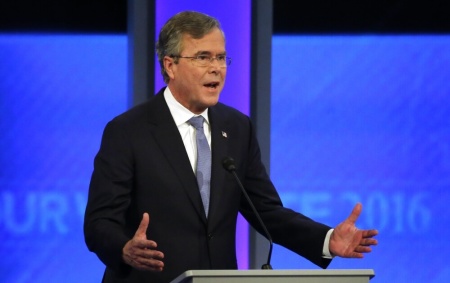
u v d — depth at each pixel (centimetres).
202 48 1095
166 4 1766
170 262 1068
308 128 1822
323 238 1070
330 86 1833
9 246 1750
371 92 1836
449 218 1817
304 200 1809
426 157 1830
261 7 1759
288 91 1827
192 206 1085
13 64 1786
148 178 1087
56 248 1759
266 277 834
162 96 1139
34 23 1797
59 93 1789
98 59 1802
